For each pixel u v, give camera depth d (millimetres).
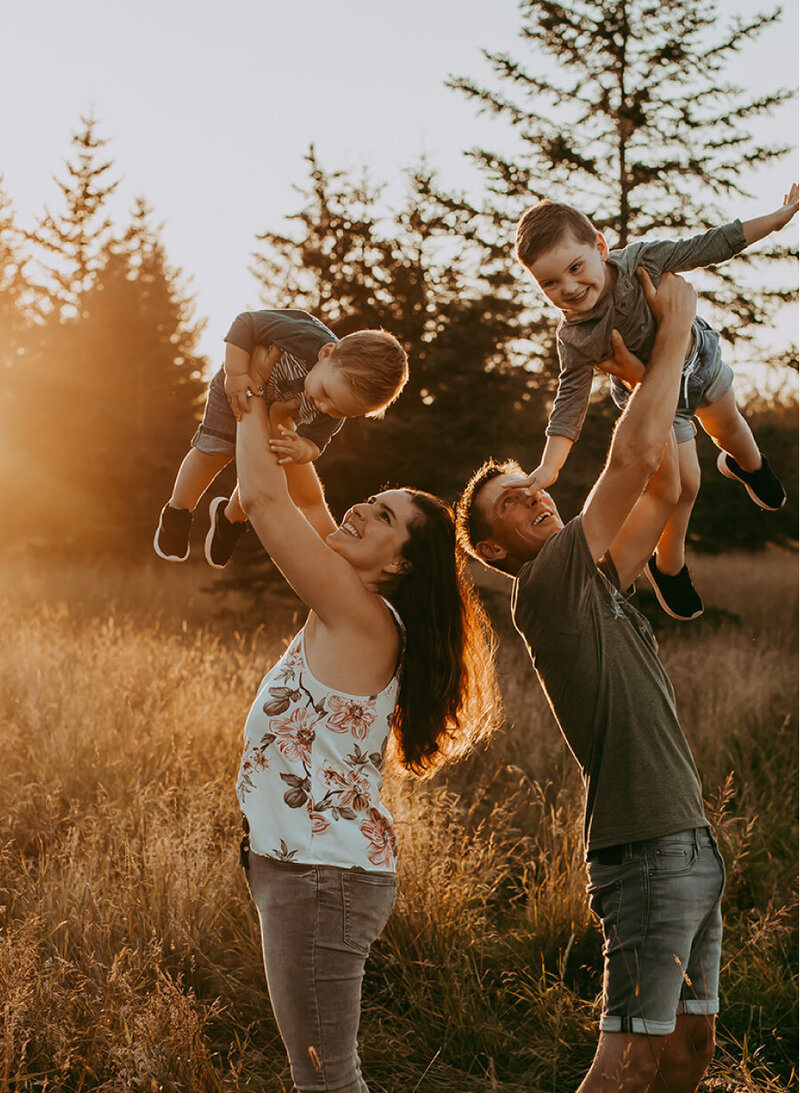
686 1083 2531
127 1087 2795
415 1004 3480
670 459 2576
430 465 10453
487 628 2699
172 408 22609
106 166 27250
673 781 2441
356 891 2211
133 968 3324
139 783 4773
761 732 6719
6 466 20312
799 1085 3271
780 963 4012
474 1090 3189
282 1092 3051
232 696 6457
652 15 10297
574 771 5691
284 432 2275
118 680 6820
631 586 2752
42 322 26750
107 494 20156
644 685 2477
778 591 13977
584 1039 3445
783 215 2562
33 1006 3035
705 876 2432
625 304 2578
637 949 2396
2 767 5020
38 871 4027
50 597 13609
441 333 10578
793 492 15578
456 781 5742
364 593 2301
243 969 3588
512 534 2668
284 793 2230
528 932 4020
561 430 2744
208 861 4086
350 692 2273
